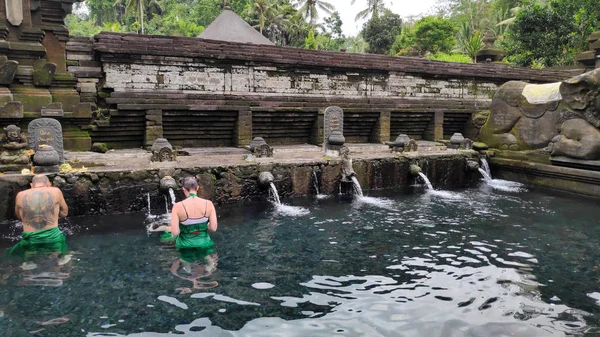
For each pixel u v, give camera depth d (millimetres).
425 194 9609
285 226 6926
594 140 9297
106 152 9906
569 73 17656
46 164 6730
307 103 12609
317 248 5863
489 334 3596
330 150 9750
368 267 5172
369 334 3568
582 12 20484
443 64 15297
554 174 10117
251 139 11820
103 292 4301
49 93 9375
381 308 4062
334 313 3947
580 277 4902
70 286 4434
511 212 8000
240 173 8281
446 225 7105
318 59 12953
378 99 13844
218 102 11172
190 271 4926
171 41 10750
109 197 7164
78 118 9812
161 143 8211
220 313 3902
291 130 13094
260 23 35500
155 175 7473
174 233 5375
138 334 3488
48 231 5609
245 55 11719
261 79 12250
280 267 5125
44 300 4094
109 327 3598
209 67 11422
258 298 4238
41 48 9297
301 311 3979
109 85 10211
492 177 11875
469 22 38594
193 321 3734
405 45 34781
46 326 3592
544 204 8664
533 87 11039
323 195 9234
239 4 39156
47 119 7273
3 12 8984
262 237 6320
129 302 4090
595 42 16734
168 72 10891
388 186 10164
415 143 10781
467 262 5383
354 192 9500
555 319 3881
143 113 10461
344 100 13242
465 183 11109
